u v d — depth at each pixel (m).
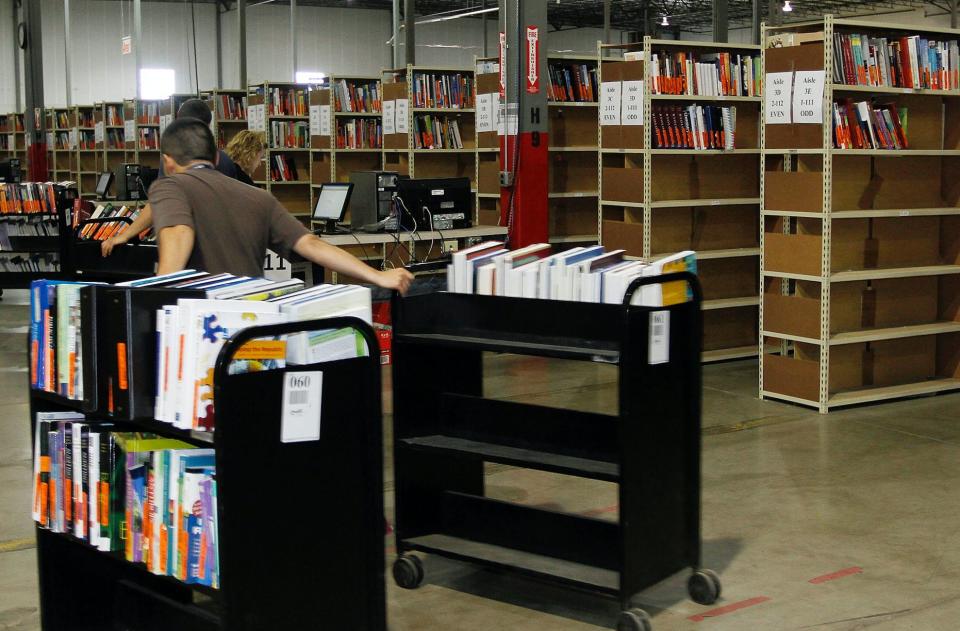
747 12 23.66
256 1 25.72
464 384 3.76
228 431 2.32
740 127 7.47
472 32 28.27
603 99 7.28
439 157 10.20
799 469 4.92
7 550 3.98
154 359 2.52
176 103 15.28
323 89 11.27
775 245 6.20
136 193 12.20
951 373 6.62
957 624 3.26
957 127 6.38
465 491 3.80
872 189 6.19
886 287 6.39
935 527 4.14
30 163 17.88
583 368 7.35
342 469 2.57
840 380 6.29
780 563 3.79
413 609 3.46
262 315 2.46
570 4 24.50
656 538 3.27
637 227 7.16
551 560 3.43
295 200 12.71
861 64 5.89
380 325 6.05
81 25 24.20
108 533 2.62
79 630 3.02
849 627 3.25
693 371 3.37
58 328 2.72
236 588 2.37
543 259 3.58
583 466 3.23
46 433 2.82
